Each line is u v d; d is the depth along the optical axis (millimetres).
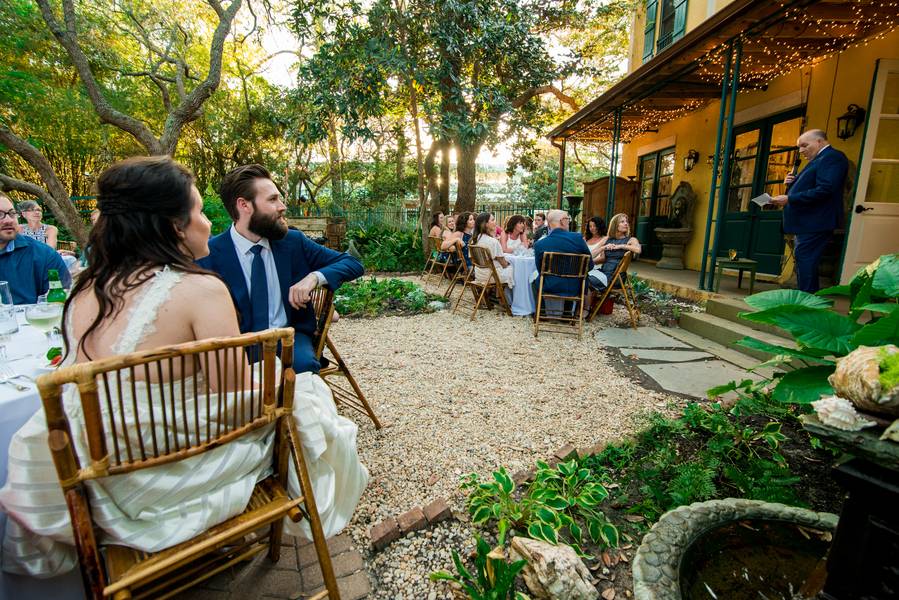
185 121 7656
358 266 2246
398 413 2773
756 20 4125
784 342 3508
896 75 4234
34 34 8234
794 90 5613
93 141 10656
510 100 9906
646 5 8258
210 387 1161
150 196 1138
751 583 1300
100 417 926
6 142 6277
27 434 1045
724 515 1468
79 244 6992
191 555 1046
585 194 9859
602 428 2568
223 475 1150
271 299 2109
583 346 4176
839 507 1772
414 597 1458
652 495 1830
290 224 9656
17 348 1754
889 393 950
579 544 1605
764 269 6184
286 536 1692
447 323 5105
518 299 5504
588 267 4426
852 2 3916
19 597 1178
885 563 1021
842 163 3646
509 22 7922
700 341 4250
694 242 7664
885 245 4508
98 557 966
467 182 9945
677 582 1229
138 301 1106
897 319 1223
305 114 8484
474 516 1671
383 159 14438
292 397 1226
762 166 6254
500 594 1302
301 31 7297
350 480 1454
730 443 2084
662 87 5918
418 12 7168
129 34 9445
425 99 7738
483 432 2529
